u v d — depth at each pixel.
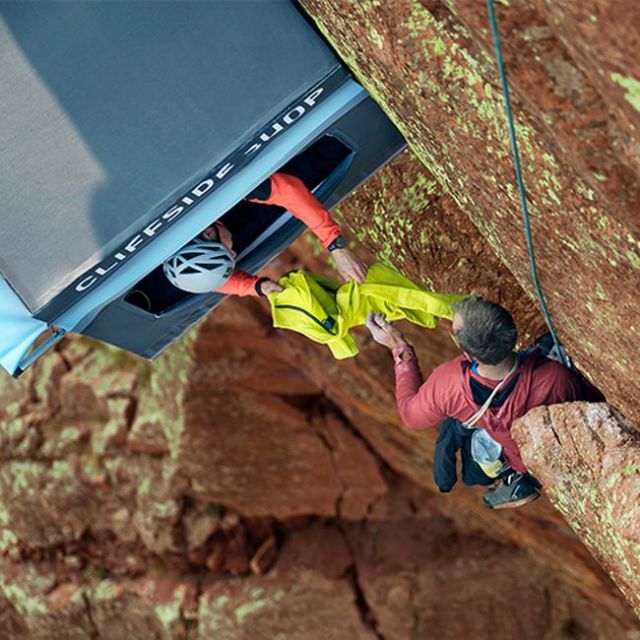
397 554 15.77
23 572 17.33
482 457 5.10
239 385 14.48
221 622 16.30
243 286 5.35
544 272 4.51
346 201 6.92
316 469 15.29
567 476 4.80
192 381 14.65
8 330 4.83
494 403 4.86
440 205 6.55
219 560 16.34
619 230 3.88
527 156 4.03
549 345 5.32
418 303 5.20
